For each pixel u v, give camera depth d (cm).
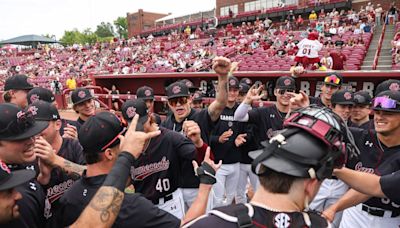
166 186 332
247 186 562
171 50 3123
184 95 425
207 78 962
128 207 194
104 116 210
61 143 325
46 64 4084
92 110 494
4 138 229
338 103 407
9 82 462
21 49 5756
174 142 329
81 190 210
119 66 2859
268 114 486
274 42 2256
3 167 196
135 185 332
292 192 143
